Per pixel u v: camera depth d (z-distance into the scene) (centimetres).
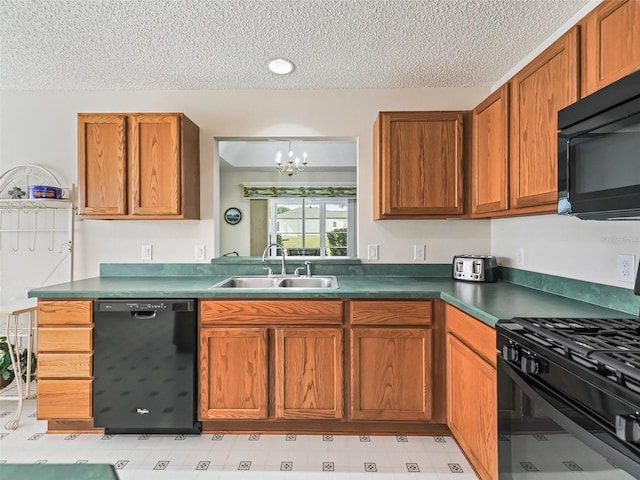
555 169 144
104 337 196
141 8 167
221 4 164
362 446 192
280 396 199
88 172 225
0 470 53
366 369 198
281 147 514
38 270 256
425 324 198
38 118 254
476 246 258
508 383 130
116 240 258
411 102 257
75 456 183
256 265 259
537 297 177
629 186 96
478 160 211
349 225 589
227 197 584
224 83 247
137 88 254
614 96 100
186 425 198
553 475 105
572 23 174
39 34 187
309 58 213
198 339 199
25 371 230
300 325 199
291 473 171
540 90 154
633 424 77
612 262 151
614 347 95
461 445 176
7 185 254
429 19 174
